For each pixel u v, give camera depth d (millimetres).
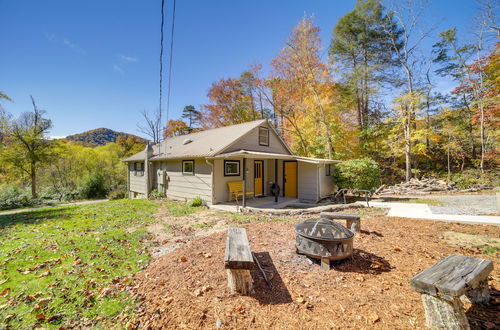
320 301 2410
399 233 4746
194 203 9688
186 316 2234
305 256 3545
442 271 2115
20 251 4180
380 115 18609
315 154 17906
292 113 19078
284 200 10984
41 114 18438
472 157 16875
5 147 17172
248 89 22969
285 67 17172
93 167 22281
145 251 4355
